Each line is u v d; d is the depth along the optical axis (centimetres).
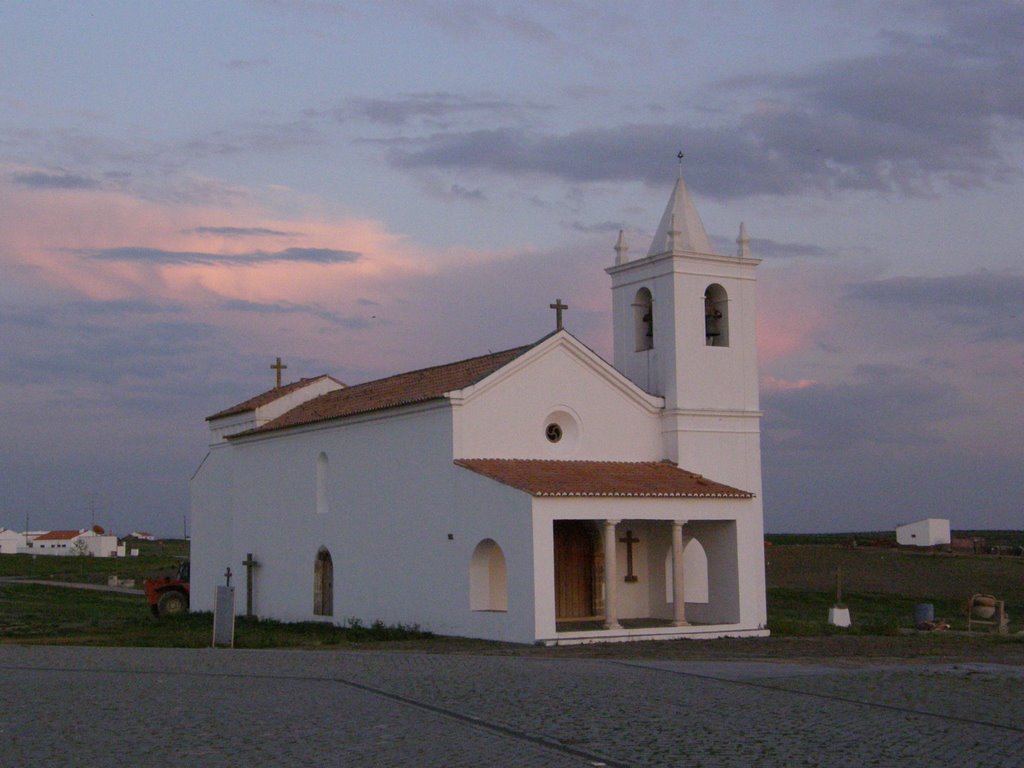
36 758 1373
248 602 4375
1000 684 2052
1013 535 18562
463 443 3341
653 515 3278
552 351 3538
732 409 3862
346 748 1425
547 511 3055
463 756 1377
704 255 3862
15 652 2772
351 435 3822
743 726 1575
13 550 18350
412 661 2439
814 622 3919
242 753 1398
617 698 1817
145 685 2006
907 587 6456
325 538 3928
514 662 2409
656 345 3869
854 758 1380
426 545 3425
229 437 4506
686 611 3653
